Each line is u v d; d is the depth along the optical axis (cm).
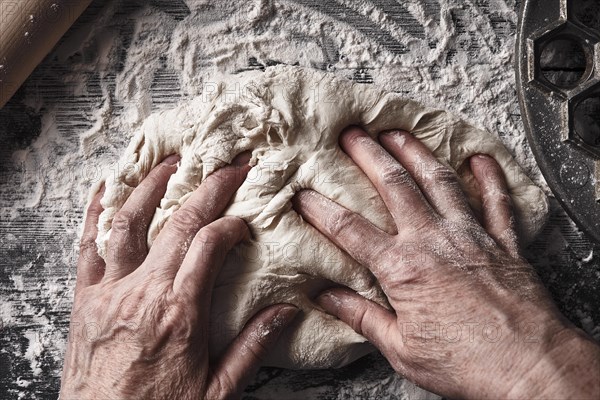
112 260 42
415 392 46
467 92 47
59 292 47
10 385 47
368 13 47
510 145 46
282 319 41
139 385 39
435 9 47
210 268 39
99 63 47
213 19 47
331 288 42
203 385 39
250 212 41
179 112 44
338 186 41
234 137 42
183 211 41
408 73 47
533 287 38
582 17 46
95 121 47
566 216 46
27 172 47
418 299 37
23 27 42
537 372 35
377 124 43
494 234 41
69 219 47
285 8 47
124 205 43
